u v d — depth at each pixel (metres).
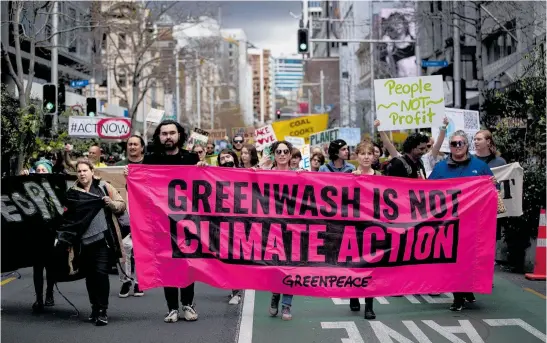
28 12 23.47
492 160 10.71
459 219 8.17
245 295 10.22
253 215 8.01
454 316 8.62
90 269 8.33
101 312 8.34
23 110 17.62
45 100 20.52
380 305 9.39
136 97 36.62
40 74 43.44
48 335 7.86
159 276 7.95
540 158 12.59
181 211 7.98
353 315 8.74
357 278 8.02
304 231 8.02
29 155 17.39
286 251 8.01
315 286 8.01
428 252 8.12
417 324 8.23
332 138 24.53
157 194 7.98
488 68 37.09
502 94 13.82
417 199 8.13
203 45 68.75
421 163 9.73
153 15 36.69
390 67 64.50
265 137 19.73
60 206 8.93
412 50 64.69
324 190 8.05
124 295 10.12
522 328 8.02
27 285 11.23
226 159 12.05
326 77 109.62
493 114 14.97
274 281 8.00
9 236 8.91
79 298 10.12
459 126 14.02
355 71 87.06
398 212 8.10
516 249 12.09
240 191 8.02
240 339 7.56
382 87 11.09
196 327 8.19
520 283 10.88
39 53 37.69
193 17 37.50
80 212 8.22
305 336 7.71
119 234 8.38
